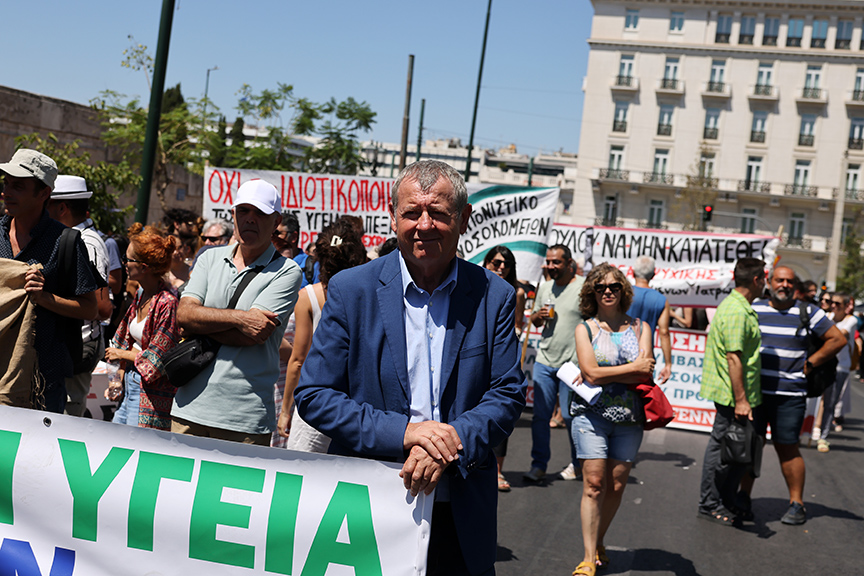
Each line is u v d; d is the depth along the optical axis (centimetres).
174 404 384
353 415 249
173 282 611
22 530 299
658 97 5675
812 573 520
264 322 372
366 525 268
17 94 1388
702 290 1062
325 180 1008
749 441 596
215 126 2283
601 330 480
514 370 264
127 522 292
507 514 610
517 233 938
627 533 583
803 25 5516
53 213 471
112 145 1797
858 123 5512
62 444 298
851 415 1415
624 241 1097
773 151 5588
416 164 256
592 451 469
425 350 260
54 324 376
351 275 264
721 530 606
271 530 279
